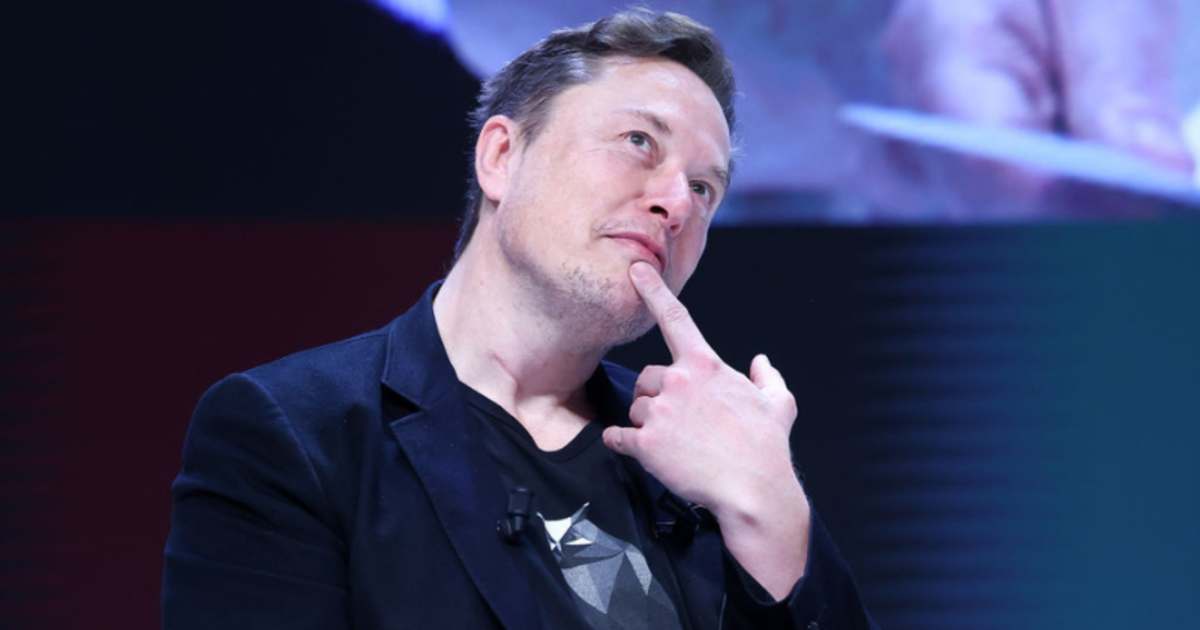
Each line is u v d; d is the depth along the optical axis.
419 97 10.60
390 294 10.72
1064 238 11.21
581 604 4.43
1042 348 11.24
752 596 4.42
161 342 10.66
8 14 10.47
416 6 10.65
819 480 11.22
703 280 11.08
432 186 10.58
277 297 10.70
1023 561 11.28
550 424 4.92
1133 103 10.78
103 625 10.46
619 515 4.72
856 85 10.76
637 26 5.03
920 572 11.23
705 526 4.94
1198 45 10.80
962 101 10.77
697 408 4.53
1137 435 11.24
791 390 11.13
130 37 10.54
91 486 10.57
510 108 5.07
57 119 10.45
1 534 10.47
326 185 10.55
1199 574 11.23
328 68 10.60
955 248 11.20
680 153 4.82
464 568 4.24
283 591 4.15
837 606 4.46
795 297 11.12
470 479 4.44
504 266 4.79
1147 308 11.18
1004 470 11.28
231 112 10.54
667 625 4.54
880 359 11.16
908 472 11.24
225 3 10.60
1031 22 10.84
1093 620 11.23
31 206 10.44
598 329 4.73
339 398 4.53
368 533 4.23
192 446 4.48
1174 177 10.74
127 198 10.48
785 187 10.74
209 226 10.66
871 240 11.12
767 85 10.73
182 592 4.23
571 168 4.70
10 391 10.54
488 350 4.84
